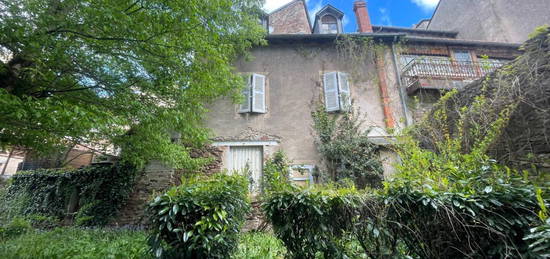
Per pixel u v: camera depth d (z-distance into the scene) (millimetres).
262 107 7391
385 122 7305
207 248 2062
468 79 7250
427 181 2330
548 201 1835
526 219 1837
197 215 2207
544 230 1558
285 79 7789
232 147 6969
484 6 9891
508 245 1837
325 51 8172
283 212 2145
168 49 3529
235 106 7367
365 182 6145
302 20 10367
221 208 2209
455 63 7648
